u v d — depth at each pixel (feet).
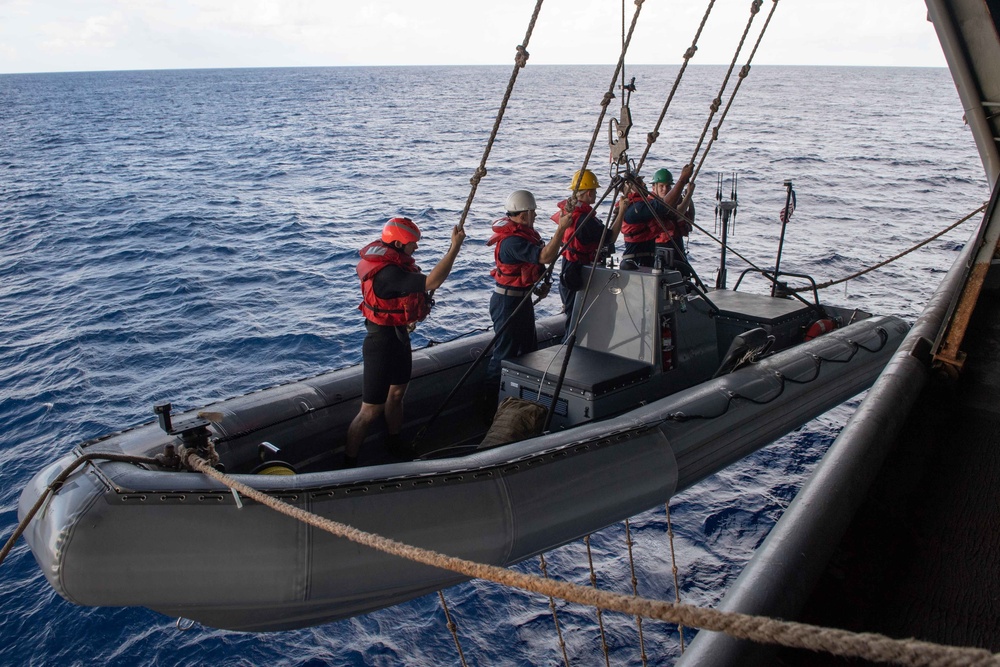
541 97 296.71
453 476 11.39
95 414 29.66
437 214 67.15
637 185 15.14
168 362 34.40
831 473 5.51
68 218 69.15
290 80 568.41
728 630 3.43
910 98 279.08
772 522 22.62
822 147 116.78
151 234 61.67
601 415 14.12
